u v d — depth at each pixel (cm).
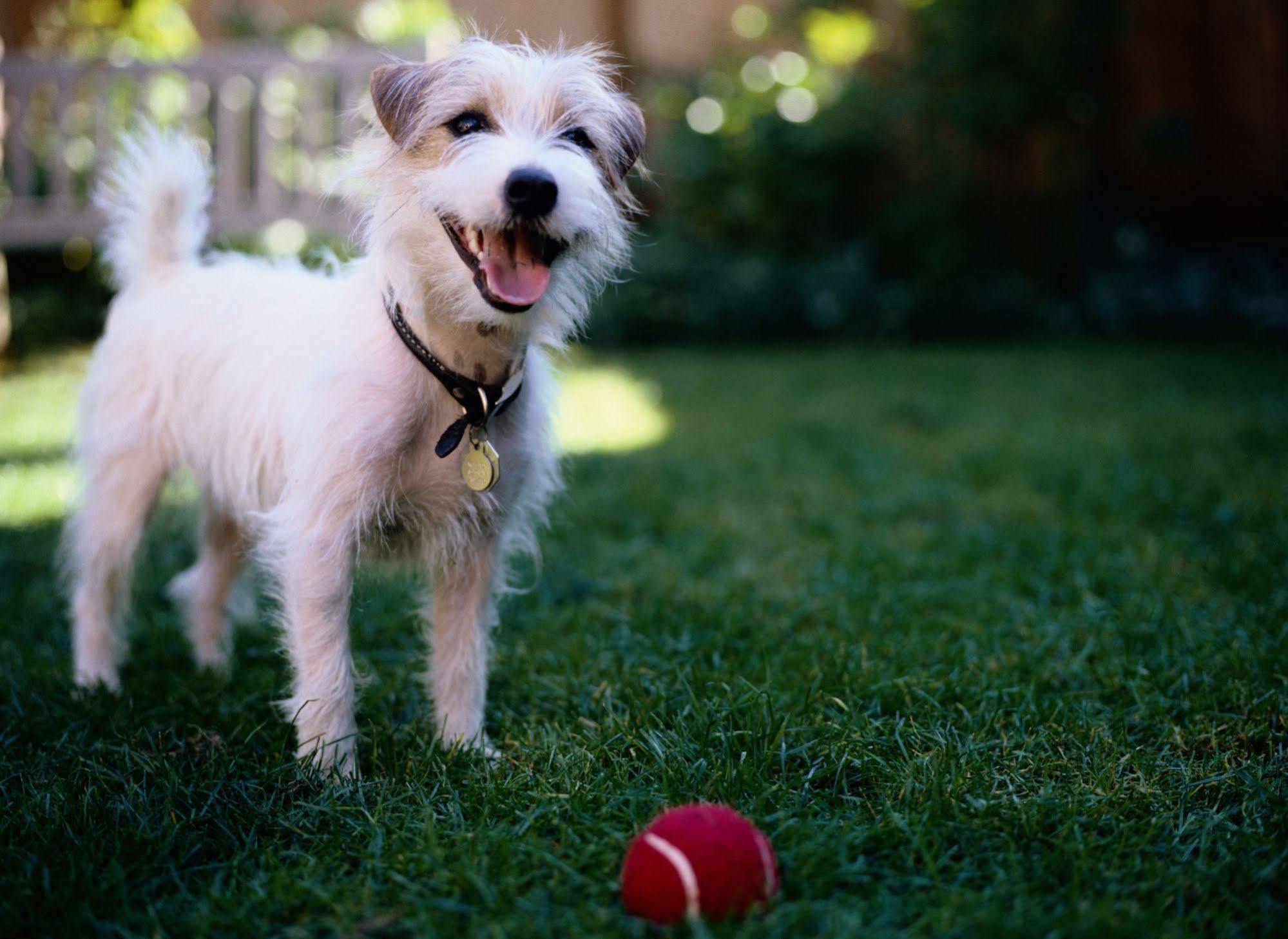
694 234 337
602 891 75
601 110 95
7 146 236
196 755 92
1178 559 127
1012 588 122
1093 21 325
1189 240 351
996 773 88
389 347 87
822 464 177
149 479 104
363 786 86
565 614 116
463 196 84
